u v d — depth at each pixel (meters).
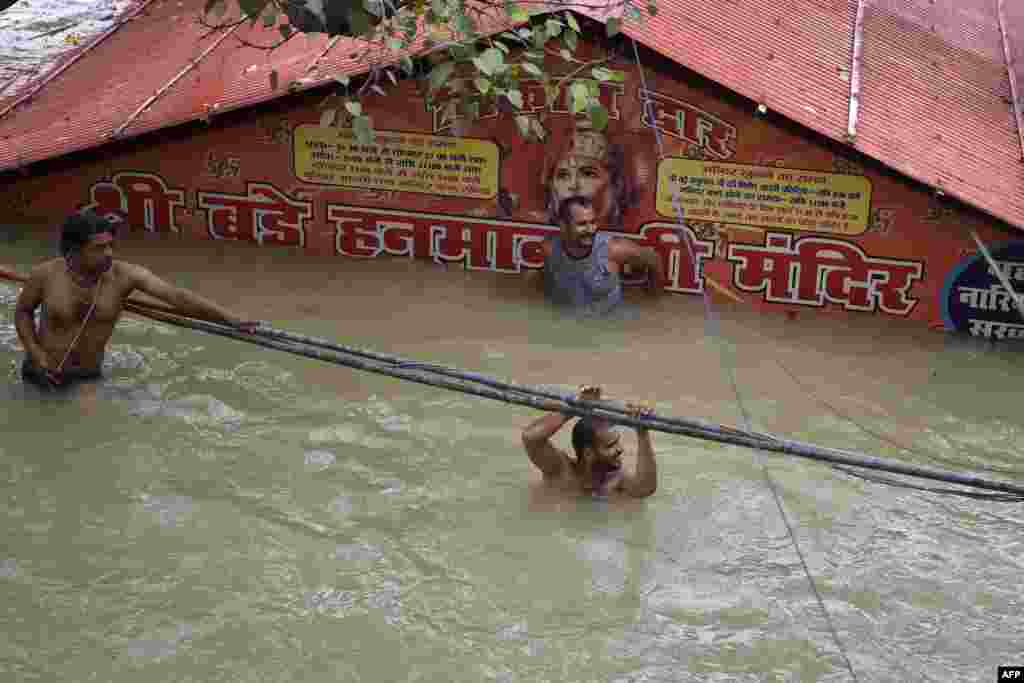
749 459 8.10
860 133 9.88
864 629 6.58
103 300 8.39
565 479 7.61
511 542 7.21
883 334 10.07
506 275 10.82
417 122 10.51
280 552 7.09
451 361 9.34
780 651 6.41
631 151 10.26
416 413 8.59
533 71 8.34
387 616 6.61
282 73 10.76
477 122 10.39
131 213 11.27
